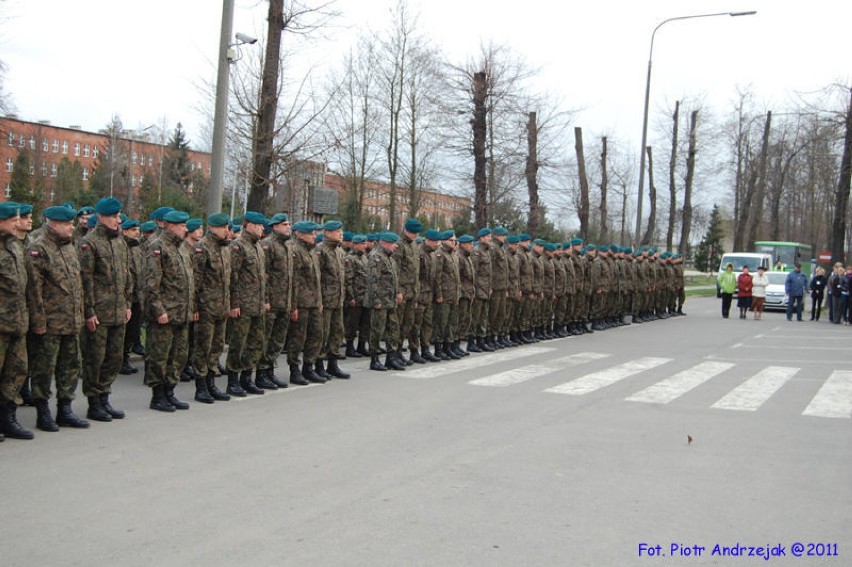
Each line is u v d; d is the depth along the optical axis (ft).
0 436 22.90
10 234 22.90
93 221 33.71
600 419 27.86
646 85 95.20
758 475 21.08
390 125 96.94
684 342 55.52
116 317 26.09
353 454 22.12
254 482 19.30
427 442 23.72
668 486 19.90
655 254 76.54
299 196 78.95
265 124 47.98
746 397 33.01
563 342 53.98
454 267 42.83
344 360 43.01
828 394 34.09
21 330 23.00
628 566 14.78
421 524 16.65
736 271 106.63
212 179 41.78
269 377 33.30
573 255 59.67
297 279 33.73
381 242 38.60
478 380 35.99
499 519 17.11
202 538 15.55
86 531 15.80
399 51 107.65
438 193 120.98
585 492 19.22
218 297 29.58
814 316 82.38
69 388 24.90
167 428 25.05
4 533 15.61
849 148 97.14
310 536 15.79
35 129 173.88
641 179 95.76
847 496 19.40
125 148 185.88
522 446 23.57
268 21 47.44
